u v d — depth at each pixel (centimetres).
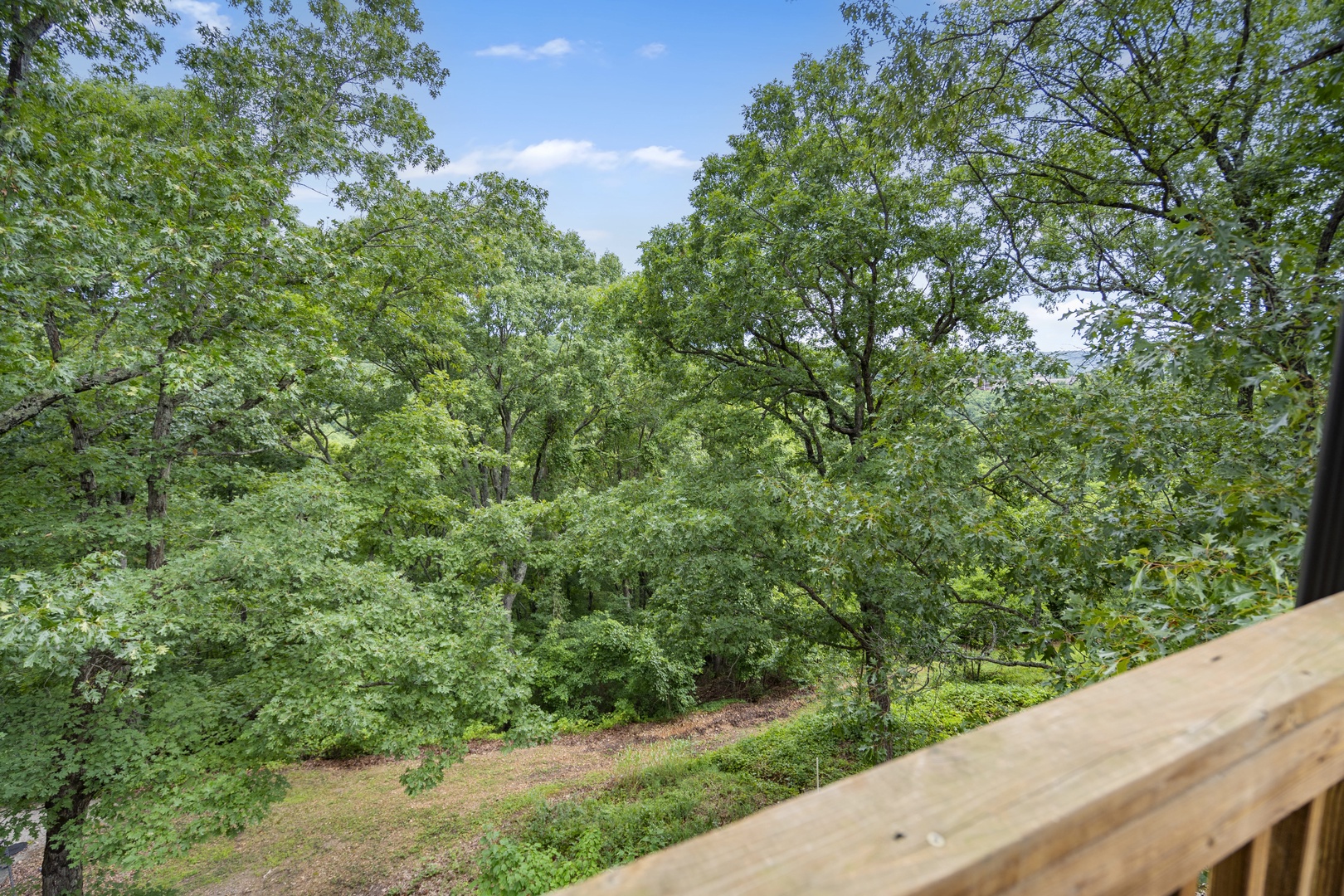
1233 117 513
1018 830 41
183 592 631
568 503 1398
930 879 36
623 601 2145
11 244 523
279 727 650
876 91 602
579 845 895
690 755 1262
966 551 490
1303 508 236
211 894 882
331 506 784
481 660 828
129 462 743
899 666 736
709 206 1027
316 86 1089
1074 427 380
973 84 577
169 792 634
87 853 590
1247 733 57
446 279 1255
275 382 792
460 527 1194
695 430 1301
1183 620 247
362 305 1162
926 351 540
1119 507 372
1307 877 68
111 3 743
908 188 898
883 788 46
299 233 837
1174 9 566
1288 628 76
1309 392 240
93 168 626
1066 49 612
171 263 616
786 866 38
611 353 2019
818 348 1118
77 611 496
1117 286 571
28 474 750
